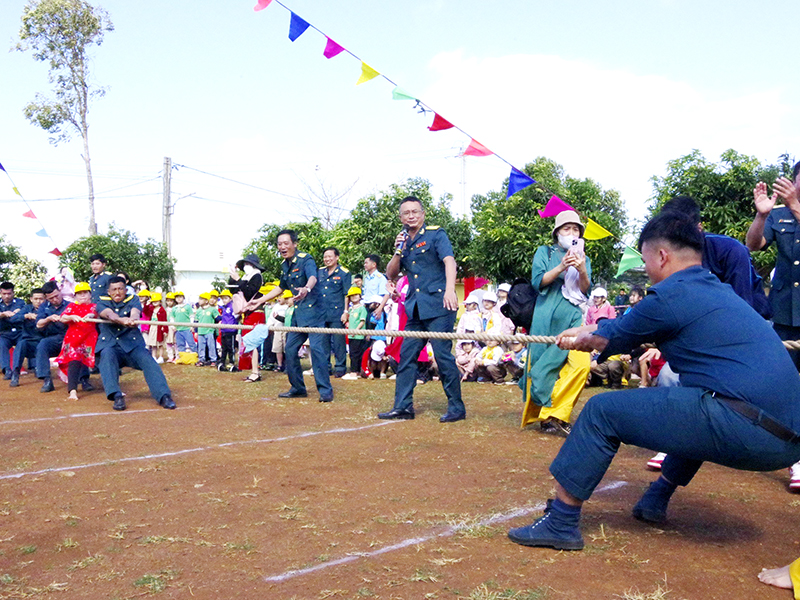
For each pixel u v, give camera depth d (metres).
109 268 19.31
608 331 3.23
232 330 12.13
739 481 4.56
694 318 2.99
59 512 3.80
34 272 18.22
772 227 4.86
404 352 6.90
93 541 3.36
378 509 3.82
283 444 5.55
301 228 20.27
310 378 10.93
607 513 3.82
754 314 3.02
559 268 5.86
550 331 6.02
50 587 2.82
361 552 3.18
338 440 5.72
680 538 3.41
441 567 3.00
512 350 10.58
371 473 4.62
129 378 10.38
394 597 2.70
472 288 18.22
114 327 7.68
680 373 3.10
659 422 2.98
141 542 3.33
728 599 2.71
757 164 12.12
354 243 16.95
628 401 3.08
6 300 10.42
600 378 9.85
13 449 5.41
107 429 6.26
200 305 13.76
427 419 6.84
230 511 3.79
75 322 8.62
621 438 3.12
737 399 2.85
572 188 14.99
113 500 4.01
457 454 5.21
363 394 8.84
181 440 5.73
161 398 7.61
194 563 3.06
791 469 4.40
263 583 2.84
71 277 11.59
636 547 3.27
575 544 3.21
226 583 2.85
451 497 4.06
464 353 10.78
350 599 2.68
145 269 19.72
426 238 6.75
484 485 4.33
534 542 3.25
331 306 11.02
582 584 2.83
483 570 2.97
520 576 2.91
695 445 2.93
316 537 3.38
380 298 11.16
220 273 33.78
